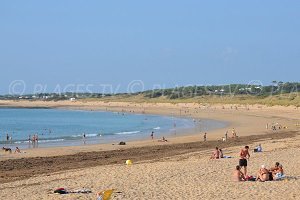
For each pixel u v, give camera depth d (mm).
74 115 152250
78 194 19625
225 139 54688
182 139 58562
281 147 40031
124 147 48375
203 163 29359
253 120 101188
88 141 59125
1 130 86062
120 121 114188
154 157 37219
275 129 74375
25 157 39625
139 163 31859
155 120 115125
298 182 21719
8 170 30938
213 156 33156
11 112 181750
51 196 19234
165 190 20297
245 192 19406
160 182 22547
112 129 85812
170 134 69438
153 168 27359
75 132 79250
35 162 35656
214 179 23172
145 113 153625
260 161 29547
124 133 74625
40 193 20141
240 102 170000
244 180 22609
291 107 136125
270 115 117688
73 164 34031
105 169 28094
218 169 26469
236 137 58781
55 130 85688
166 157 36344
